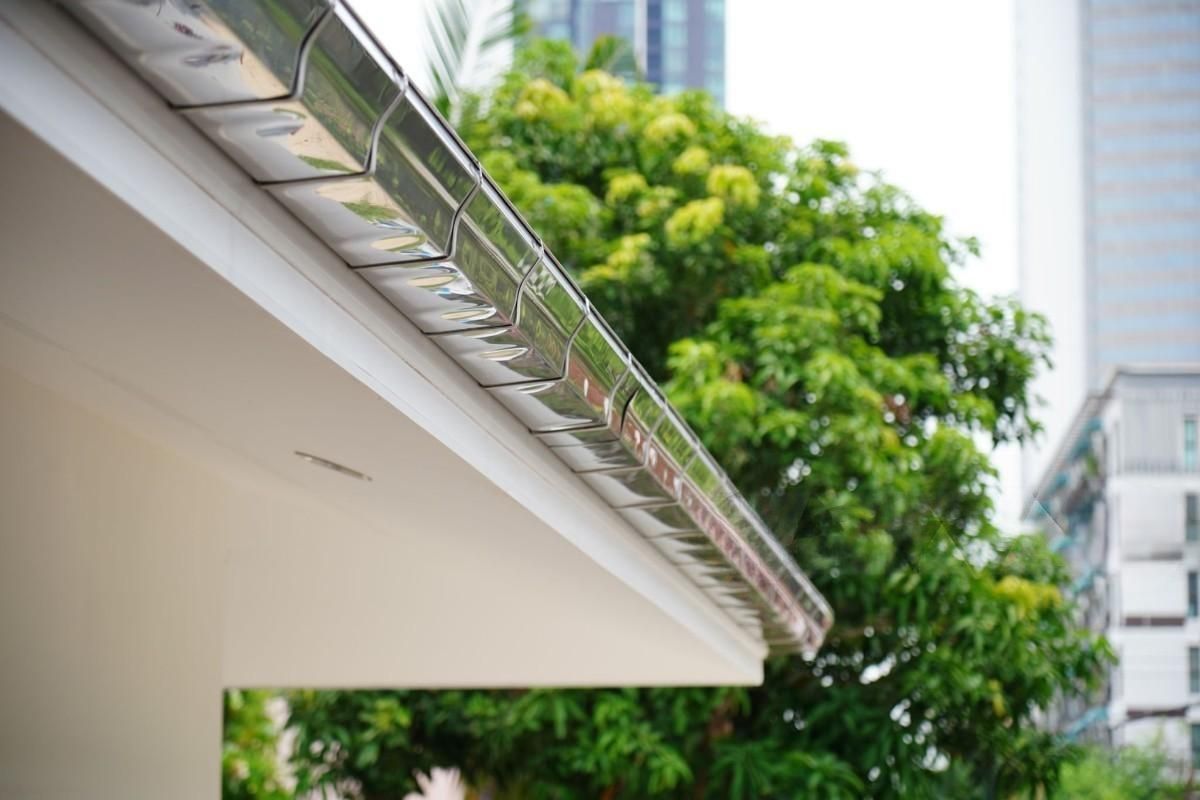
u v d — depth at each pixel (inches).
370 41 72.2
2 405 120.8
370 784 377.4
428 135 79.7
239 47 65.6
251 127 71.4
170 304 81.0
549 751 354.0
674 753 333.7
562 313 104.3
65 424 129.4
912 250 371.6
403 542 169.5
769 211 390.6
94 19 62.7
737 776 327.0
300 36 67.9
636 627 196.5
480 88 419.8
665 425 134.2
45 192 66.7
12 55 60.7
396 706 361.1
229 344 88.1
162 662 145.2
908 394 361.4
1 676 121.0
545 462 128.6
